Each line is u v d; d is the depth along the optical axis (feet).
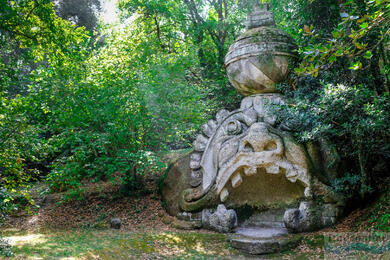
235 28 66.28
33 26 38.99
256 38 38.65
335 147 36.50
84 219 41.14
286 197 39.52
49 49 40.91
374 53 36.19
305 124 33.50
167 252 31.30
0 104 34.24
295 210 34.71
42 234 34.40
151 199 46.03
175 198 42.16
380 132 34.86
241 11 62.23
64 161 41.73
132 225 39.86
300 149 35.47
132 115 42.50
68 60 43.14
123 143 44.16
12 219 40.50
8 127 32.07
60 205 44.50
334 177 36.06
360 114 31.07
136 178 48.49
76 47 46.14
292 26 46.52
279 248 30.96
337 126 33.86
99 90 42.04
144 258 29.48
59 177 41.22
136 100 42.68
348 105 30.04
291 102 37.65
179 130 45.16
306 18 42.42
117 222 38.58
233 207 39.60
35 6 36.17
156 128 45.62
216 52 67.87
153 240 33.53
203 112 49.55
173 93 42.63
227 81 59.16
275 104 35.06
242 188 39.99
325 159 36.60
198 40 67.72
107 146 45.27
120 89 42.98
